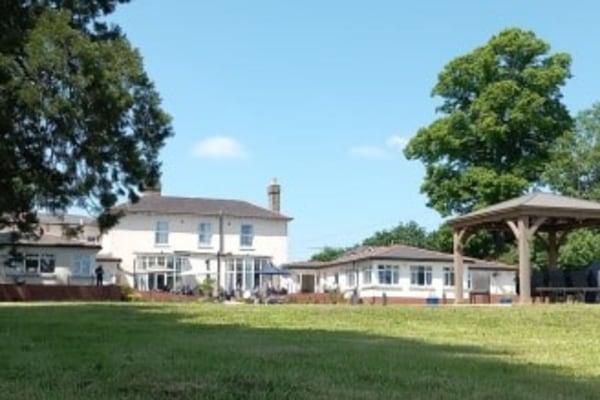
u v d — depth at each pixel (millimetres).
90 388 7359
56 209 28844
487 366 9664
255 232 70812
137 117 29266
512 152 55906
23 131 26109
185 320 18750
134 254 67375
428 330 16906
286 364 9531
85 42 26047
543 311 21594
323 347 11953
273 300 50969
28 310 22641
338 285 69938
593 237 54531
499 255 60062
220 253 68688
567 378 8562
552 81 54250
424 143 56969
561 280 32781
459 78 57094
